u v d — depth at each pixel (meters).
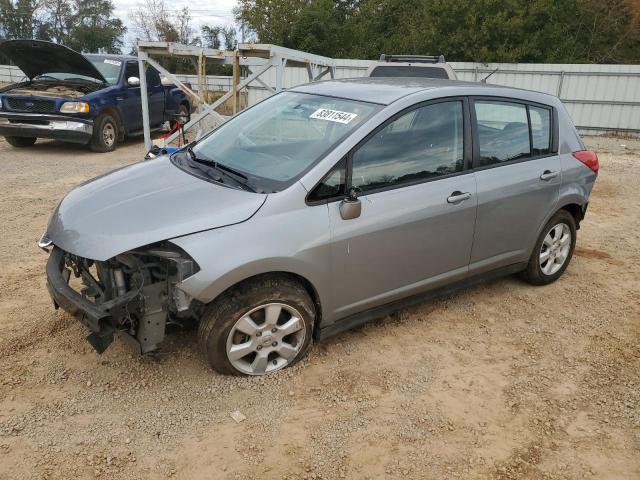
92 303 3.01
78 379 3.33
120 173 3.84
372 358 3.69
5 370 3.38
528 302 4.65
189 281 2.91
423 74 9.10
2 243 5.51
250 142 3.88
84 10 51.59
